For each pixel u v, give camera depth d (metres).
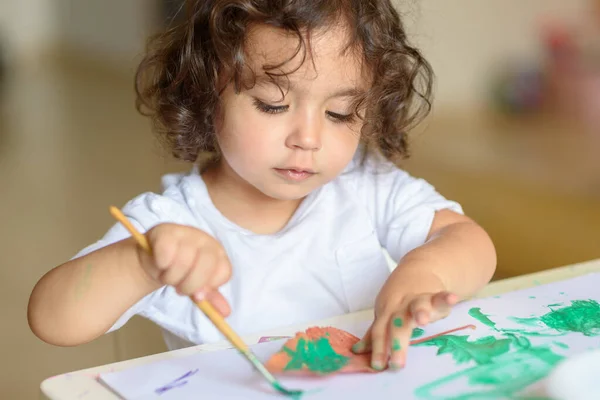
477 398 0.49
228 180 0.89
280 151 0.75
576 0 2.68
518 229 2.10
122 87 4.20
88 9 4.61
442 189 2.30
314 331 0.59
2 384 1.46
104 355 1.56
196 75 0.83
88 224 2.26
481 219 2.15
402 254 0.88
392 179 0.94
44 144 3.17
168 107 0.89
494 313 0.64
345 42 0.75
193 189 0.89
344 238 0.89
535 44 2.80
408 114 0.96
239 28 0.74
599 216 2.11
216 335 0.84
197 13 0.83
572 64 2.69
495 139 2.68
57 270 0.69
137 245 0.66
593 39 2.64
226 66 0.76
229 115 0.77
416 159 2.50
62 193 2.55
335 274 0.88
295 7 0.73
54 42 4.91
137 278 0.66
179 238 0.57
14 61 4.72
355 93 0.76
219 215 0.88
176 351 0.59
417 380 0.52
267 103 0.74
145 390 0.52
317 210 0.90
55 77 4.43
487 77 2.91
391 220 0.91
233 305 0.86
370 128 0.86
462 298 0.68
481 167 2.46
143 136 3.25
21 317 1.71
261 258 0.87
